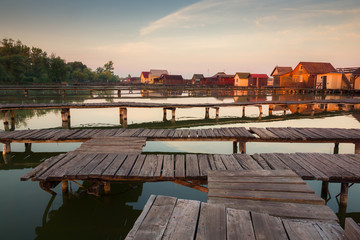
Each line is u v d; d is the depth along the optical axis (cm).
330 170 574
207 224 293
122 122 1678
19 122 1620
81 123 1623
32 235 471
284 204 395
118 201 595
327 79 3978
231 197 417
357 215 545
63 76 6100
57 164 616
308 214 362
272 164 613
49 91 4153
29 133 975
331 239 273
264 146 1100
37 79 5762
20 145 1062
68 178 550
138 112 2159
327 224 305
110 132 1006
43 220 518
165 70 8025
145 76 8388
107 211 557
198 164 620
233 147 1043
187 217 308
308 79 4347
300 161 636
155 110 2305
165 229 281
